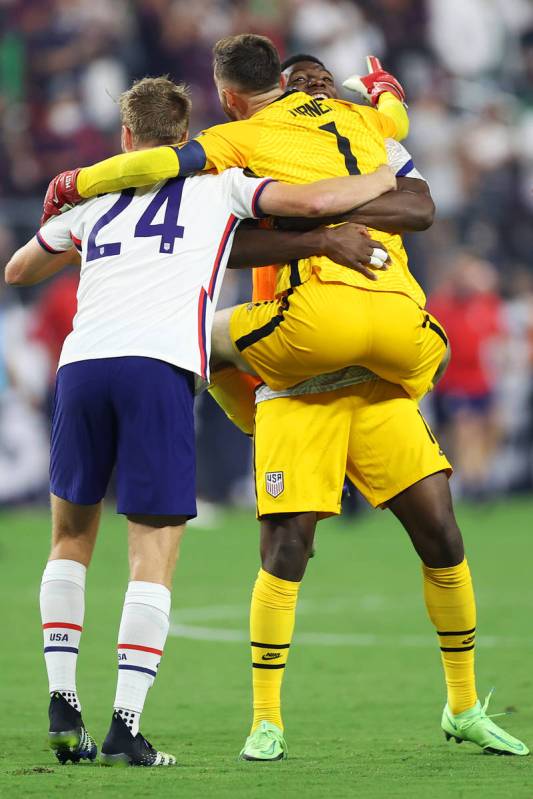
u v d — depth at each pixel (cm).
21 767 1484
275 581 1611
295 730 1809
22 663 2412
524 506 5838
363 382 1625
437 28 6744
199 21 6256
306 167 1611
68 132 5884
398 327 1570
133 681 1487
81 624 1551
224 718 1916
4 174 5791
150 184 1573
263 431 1631
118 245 1559
